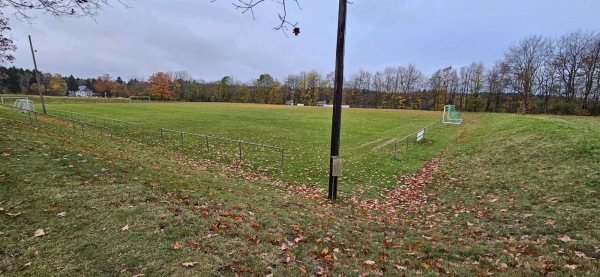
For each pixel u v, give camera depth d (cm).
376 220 756
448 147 1978
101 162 944
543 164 1102
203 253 432
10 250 407
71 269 375
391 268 454
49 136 1383
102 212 541
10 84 9719
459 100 8206
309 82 11069
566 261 458
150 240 454
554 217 662
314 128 3081
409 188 1134
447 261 483
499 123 2783
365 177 1311
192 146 2002
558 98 5962
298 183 1238
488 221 706
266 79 11144
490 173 1142
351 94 10225
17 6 427
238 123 3388
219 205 683
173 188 783
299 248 499
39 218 503
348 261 470
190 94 11125
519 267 452
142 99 10325
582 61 5372
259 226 573
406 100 9256
